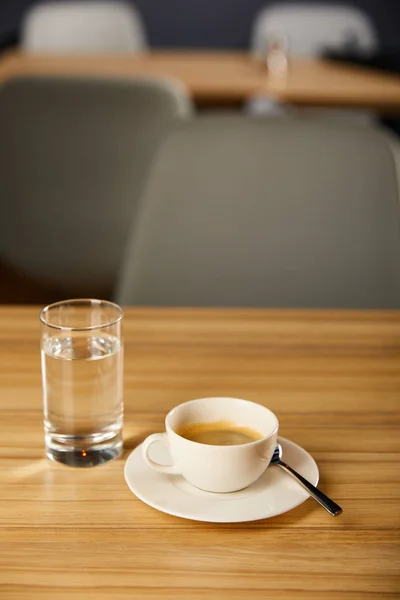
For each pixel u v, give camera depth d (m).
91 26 4.35
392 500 0.83
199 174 1.49
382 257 1.46
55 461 0.87
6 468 0.86
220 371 1.06
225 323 1.20
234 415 0.87
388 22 5.79
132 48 4.43
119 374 0.87
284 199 1.48
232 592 0.72
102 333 0.87
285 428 0.94
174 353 1.10
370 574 0.74
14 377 1.04
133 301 1.48
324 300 1.48
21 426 0.94
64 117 2.14
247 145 1.50
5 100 2.13
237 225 1.49
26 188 2.17
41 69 3.48
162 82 2.15
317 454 0.89
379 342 1.15
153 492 0.81
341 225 1.47
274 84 3.34
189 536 0.78
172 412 0.85
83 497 0.83
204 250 1.48
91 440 0.87
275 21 4.56
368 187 1.48
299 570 0.75
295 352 1.11
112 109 2.13
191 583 0.73
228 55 4.28
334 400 1.00
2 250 2.23
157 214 1.49
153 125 2.14
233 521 0.78
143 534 0.78
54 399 0.86
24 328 1.17
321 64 4.10
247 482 0.81
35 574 0.74
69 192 2.17
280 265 1.48
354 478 0.86
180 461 0.81
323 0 5.74
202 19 5.76
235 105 3.52
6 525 0.79
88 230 2.20
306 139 1.50
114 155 2.15
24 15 5.57
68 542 0.77
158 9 5.72
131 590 0.72
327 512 0.81
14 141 2.15
